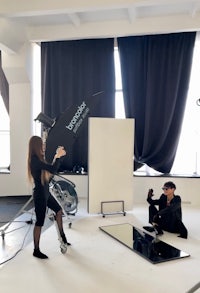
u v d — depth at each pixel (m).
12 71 5.48
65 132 3.66
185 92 5.23
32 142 3.03
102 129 4.45
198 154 5.49
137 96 5.41
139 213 4.66
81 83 5.57
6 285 2.46
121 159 4.57
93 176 4.46
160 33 5.07
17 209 4.97
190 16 4.81
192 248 3.25
